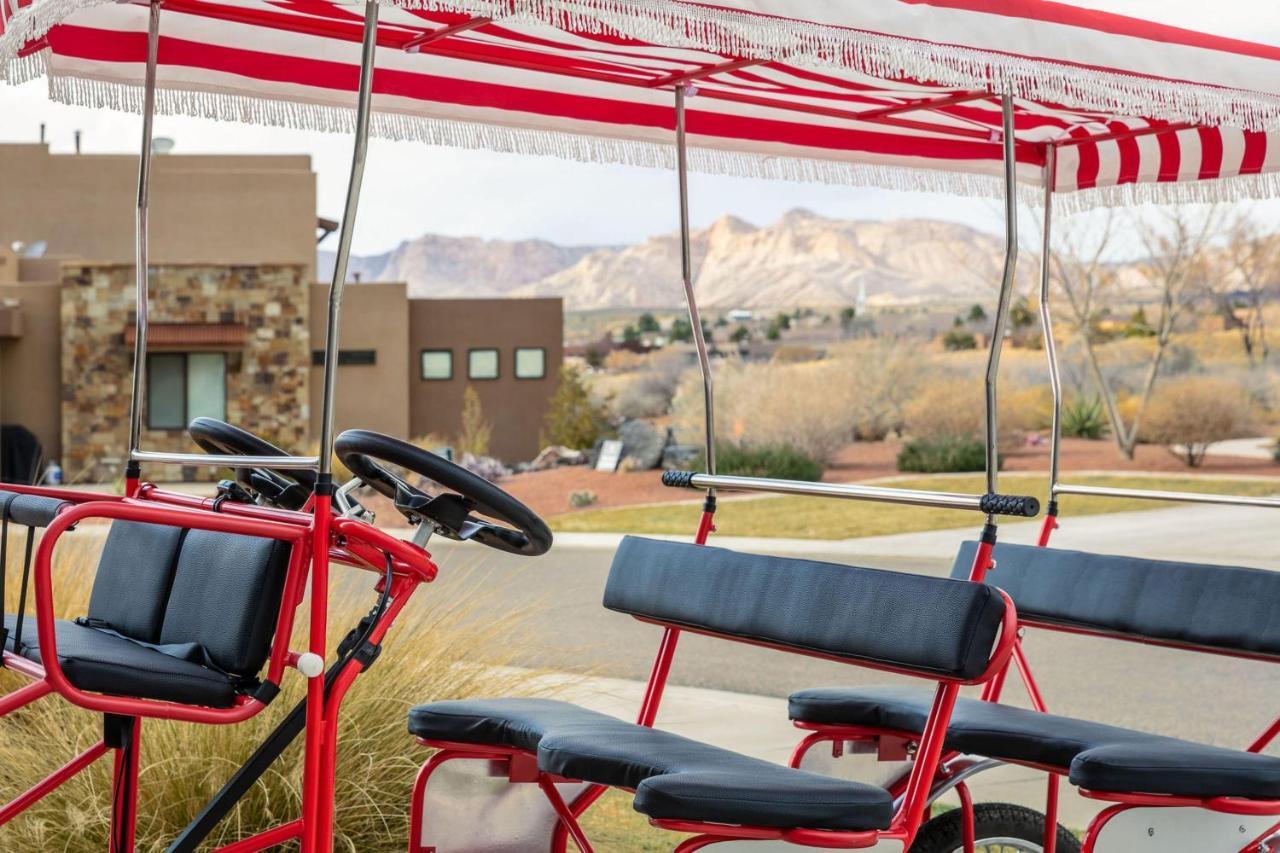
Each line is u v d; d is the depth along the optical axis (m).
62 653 2.35
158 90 3.45
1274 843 2.93
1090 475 24.27
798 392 25.36
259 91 3.58
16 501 2.50
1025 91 2.99
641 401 44.75
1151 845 2.86
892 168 4.61
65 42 3.29
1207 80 3.20
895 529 16.52
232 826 3.97
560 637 9.08
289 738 2.46
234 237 33.25
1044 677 8.07
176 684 2.39
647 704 3.40
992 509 2.71
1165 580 3.60
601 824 4.76
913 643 2.71
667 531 16.81
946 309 58.00
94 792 3.95
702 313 68.44
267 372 26.50
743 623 3.14
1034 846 3.33
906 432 28.67
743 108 4.20
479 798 3.01
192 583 2.72
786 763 5.46
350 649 2.47
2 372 26.38
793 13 2.55
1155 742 3.03
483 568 12.56
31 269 31.89
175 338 25.84
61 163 34.56
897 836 2.54
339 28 3.34
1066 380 33.66
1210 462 26.38
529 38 3.43
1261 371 30.83
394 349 28.50
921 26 2.72
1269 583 3.39
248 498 3.06
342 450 2.60
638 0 2.39
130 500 2.51
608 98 4.07
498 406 30.02
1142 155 4.66
